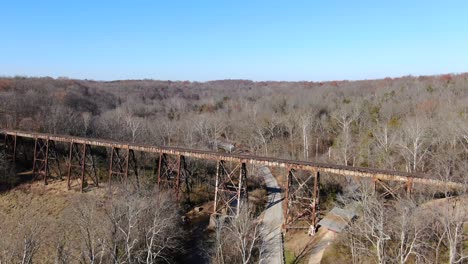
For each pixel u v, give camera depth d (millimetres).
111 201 36406
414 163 45562
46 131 68188
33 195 49344
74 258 31375
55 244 33969
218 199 49562
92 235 32406
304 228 40000
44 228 38250
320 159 62562
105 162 58969
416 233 25406
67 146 61844
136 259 30500
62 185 52562
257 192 53031
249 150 74500
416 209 27719
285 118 81312
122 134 71438
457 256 26375
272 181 59812
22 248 31219
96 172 55094
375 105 80375
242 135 80688
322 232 37656
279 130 79688
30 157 60375
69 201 46969
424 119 57938
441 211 28094
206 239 39719
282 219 43500
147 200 35688
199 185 53938
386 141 51438
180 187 51438
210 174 58156
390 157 50562
